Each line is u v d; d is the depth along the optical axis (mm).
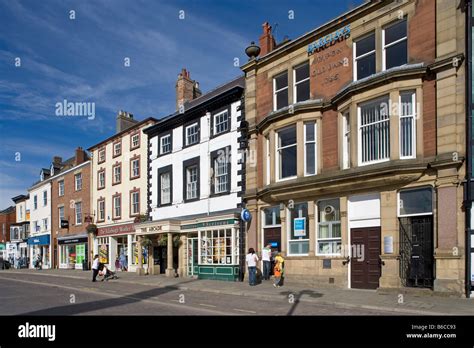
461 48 12523
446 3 12852
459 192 12227
